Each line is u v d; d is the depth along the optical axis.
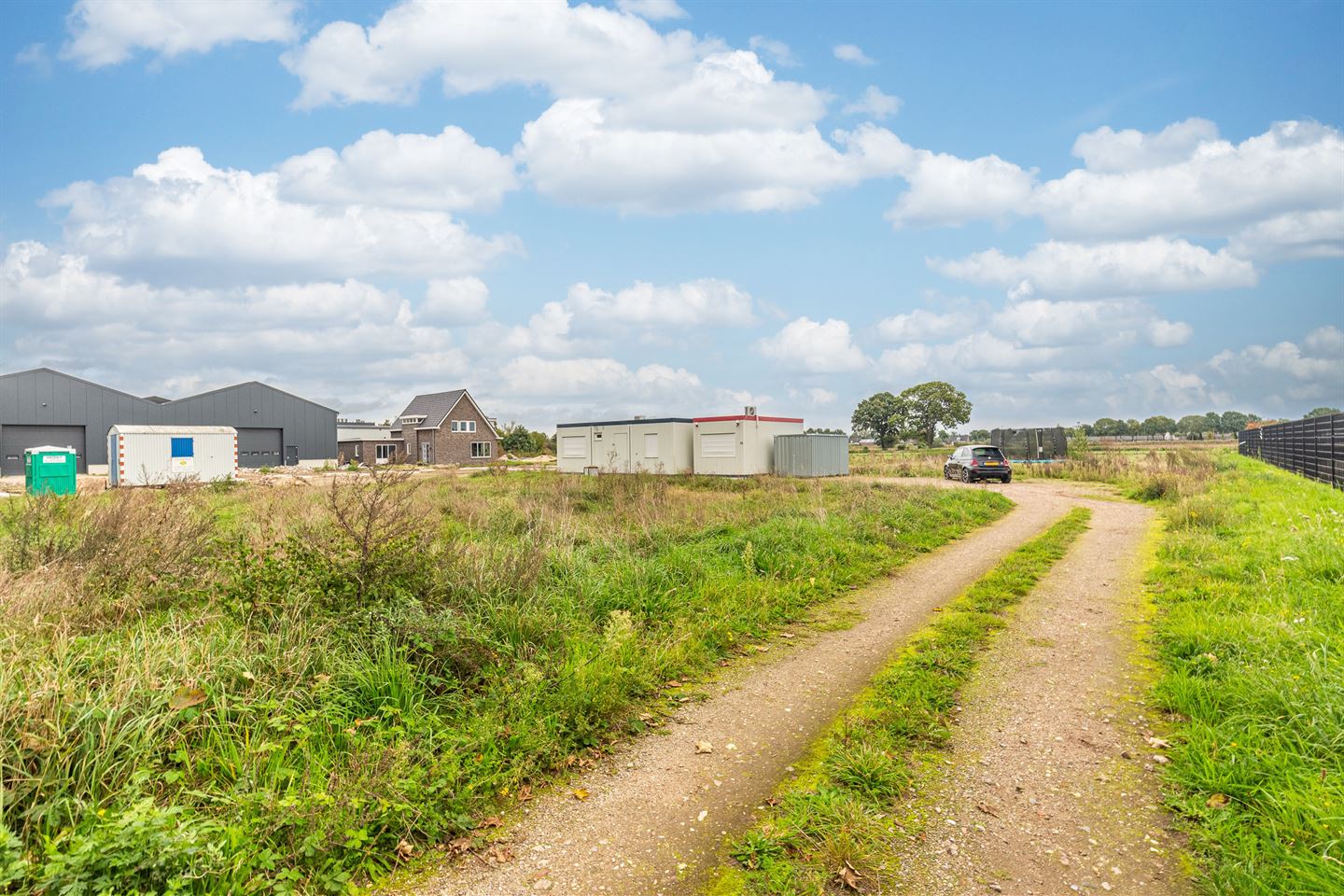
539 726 4.52
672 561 8.80
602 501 16.69
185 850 2.86
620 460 33.88
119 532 8.11
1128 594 8.47
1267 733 4.26
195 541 7.98
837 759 4.30
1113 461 30.02
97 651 4.61
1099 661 6.09
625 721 4.96
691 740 4.74
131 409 45.94
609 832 3.64
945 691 5.39
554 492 17.45
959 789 4.01
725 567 9.24
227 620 5.46
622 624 6.05
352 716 4.48
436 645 5.33
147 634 4.82
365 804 3.55
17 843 2.76
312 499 13.00
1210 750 4.15
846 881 3.16
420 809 3.57
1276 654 5.30
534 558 7.45
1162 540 12.11
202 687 4.22
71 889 2.66
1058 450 38.97
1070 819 3.67
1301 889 2.91
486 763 4.11
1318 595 6.88
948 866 3.29
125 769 3.53
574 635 6.12
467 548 7.57
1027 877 3.20
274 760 3.76
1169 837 3.49
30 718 3.59
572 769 4.32
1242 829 3.40
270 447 51.19
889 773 4.08
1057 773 4.16
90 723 3.61
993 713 5.05
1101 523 14.91
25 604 5.71
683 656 6.14
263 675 4.57
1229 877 3.05
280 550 6.60
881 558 10.52
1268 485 19.27
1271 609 6.54
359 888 3.19
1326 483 20.25
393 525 6.45
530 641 5.87
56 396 43.50
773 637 7.04
